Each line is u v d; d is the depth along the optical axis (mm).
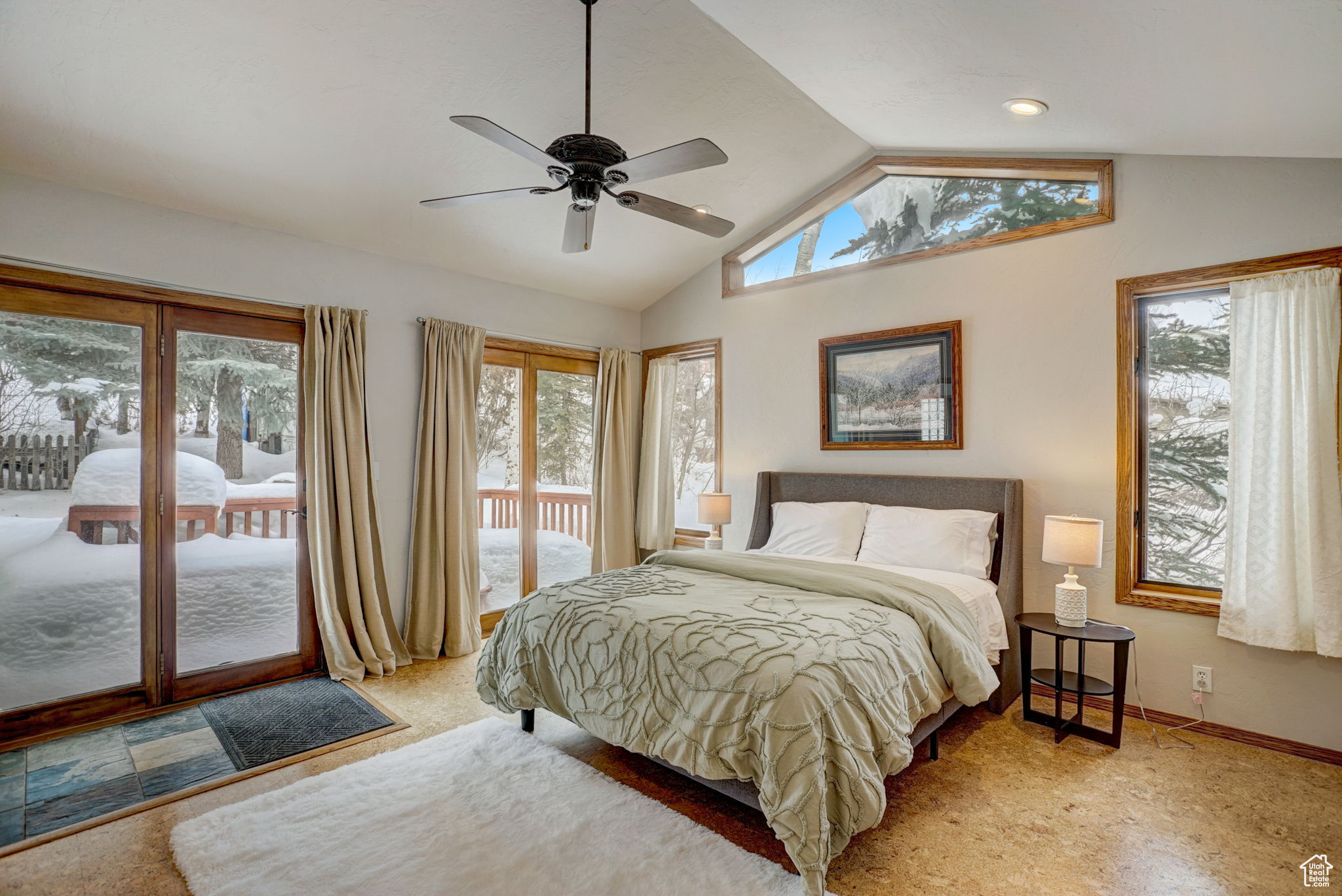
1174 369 3092
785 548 4027
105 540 3066
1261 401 2730
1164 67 2008
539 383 4883
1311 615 2643
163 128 2768
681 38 2869
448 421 4156
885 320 4074
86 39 2336
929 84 2674
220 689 3381
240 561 3471
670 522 5281
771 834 2150
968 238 3750
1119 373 3178
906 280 3973
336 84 2752
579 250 2838
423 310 4176
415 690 3488
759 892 1824
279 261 3566
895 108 3072
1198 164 2953
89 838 2125
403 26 2543
